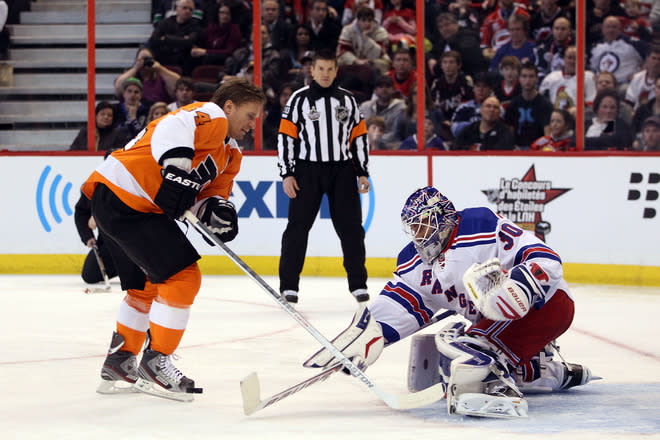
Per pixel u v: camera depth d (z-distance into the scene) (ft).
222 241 23.57
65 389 23.52
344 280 55.57
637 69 62.13
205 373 25.89
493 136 64.03
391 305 21.65
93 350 30.09
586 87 62.39
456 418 19.77
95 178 22.26
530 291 19.42
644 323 37.19
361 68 65.26
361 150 43.42
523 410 19.71
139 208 21.91
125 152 22.26
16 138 69.21
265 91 64.80
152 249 21.70
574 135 63.57
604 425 18.94
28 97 69.26
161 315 21.94
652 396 22.47
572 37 63.05
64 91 69.21
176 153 21.22
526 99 63.82
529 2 63.31
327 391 23.30
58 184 59.47
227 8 66.13
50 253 59.67
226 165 23.62
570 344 31.83
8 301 44.04
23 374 25.70
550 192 55.26
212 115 21.91
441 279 21.17
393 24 64.95
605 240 54.24
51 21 69.26
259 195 58.29
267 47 65.26
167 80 66.44
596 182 54.39
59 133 69.15
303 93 42.52
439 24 64.75
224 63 66.64
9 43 69.51
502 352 20.63
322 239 57.88
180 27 66.69
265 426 19.06
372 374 25.85
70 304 42.86
